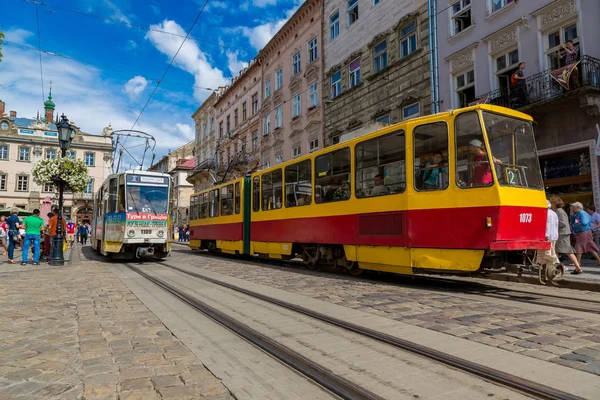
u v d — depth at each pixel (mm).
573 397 3053
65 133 15289
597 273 9539
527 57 14062
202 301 7289
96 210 21266
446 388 3361
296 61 28766
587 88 11727
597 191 12234
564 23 13195
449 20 17062
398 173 9102
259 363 4082
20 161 56531
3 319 5914
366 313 6113
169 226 16188
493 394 3230
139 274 11609
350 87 23141
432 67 17547
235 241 16703
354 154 10445
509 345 4395
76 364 4008
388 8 20266
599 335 4695
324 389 3436
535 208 7984
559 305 6426
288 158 29172
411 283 9305
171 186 16484
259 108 33969
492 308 6270
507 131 8133
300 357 4094
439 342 4578
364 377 3631
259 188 15094
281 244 13477
